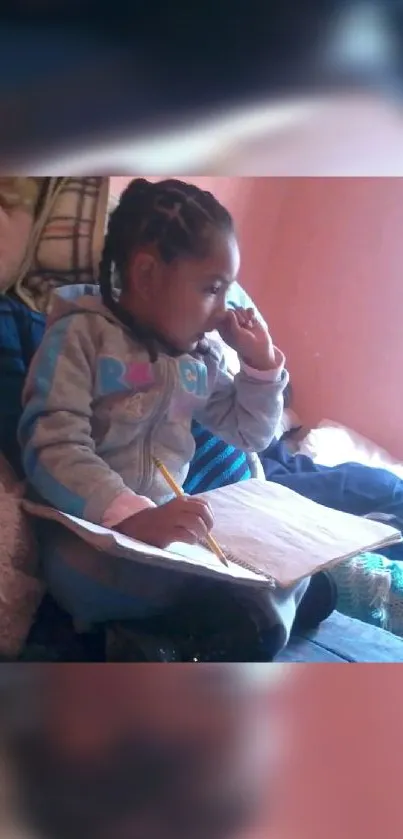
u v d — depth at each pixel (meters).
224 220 0.55
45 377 0.55
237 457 0.58
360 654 0.56
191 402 0.57
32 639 0.54
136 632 0.55
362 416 0.60
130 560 0.55
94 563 0.55
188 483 0.57
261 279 0.56
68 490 0.55
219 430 0.58
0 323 0.54
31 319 0.54
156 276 0.55
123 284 0.55
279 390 0.58
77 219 0.54
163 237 0.54
